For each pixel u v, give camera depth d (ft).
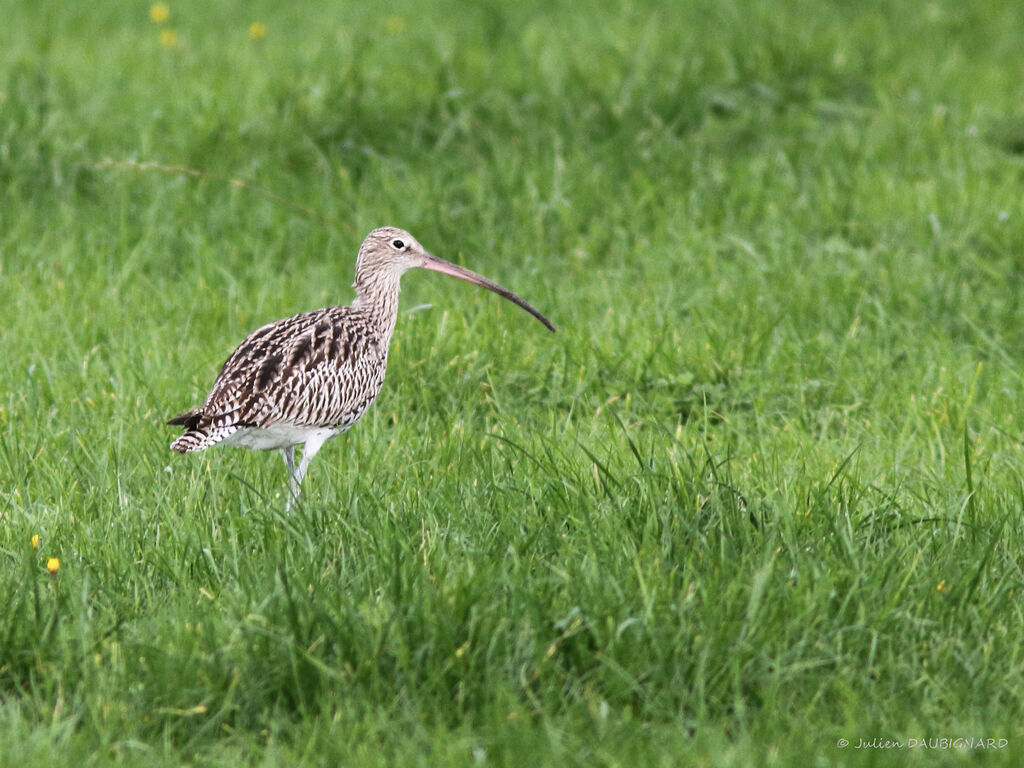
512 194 54.24
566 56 67.15
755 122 60.70
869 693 24.50
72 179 54.24
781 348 42.68
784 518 29.09
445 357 41.93
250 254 50.72
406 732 23.47
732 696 24.43
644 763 22.27
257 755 23.11
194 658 24.47
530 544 28.76
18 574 27.89
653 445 32.91
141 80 65.10
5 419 37.24
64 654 24.75
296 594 26.32
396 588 26.17
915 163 57.62
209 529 30.42
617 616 25.39
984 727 23.38
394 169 56.24
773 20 72.95
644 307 46.11
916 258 48.73
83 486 33.63
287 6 84.69
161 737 23.56
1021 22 78.79
